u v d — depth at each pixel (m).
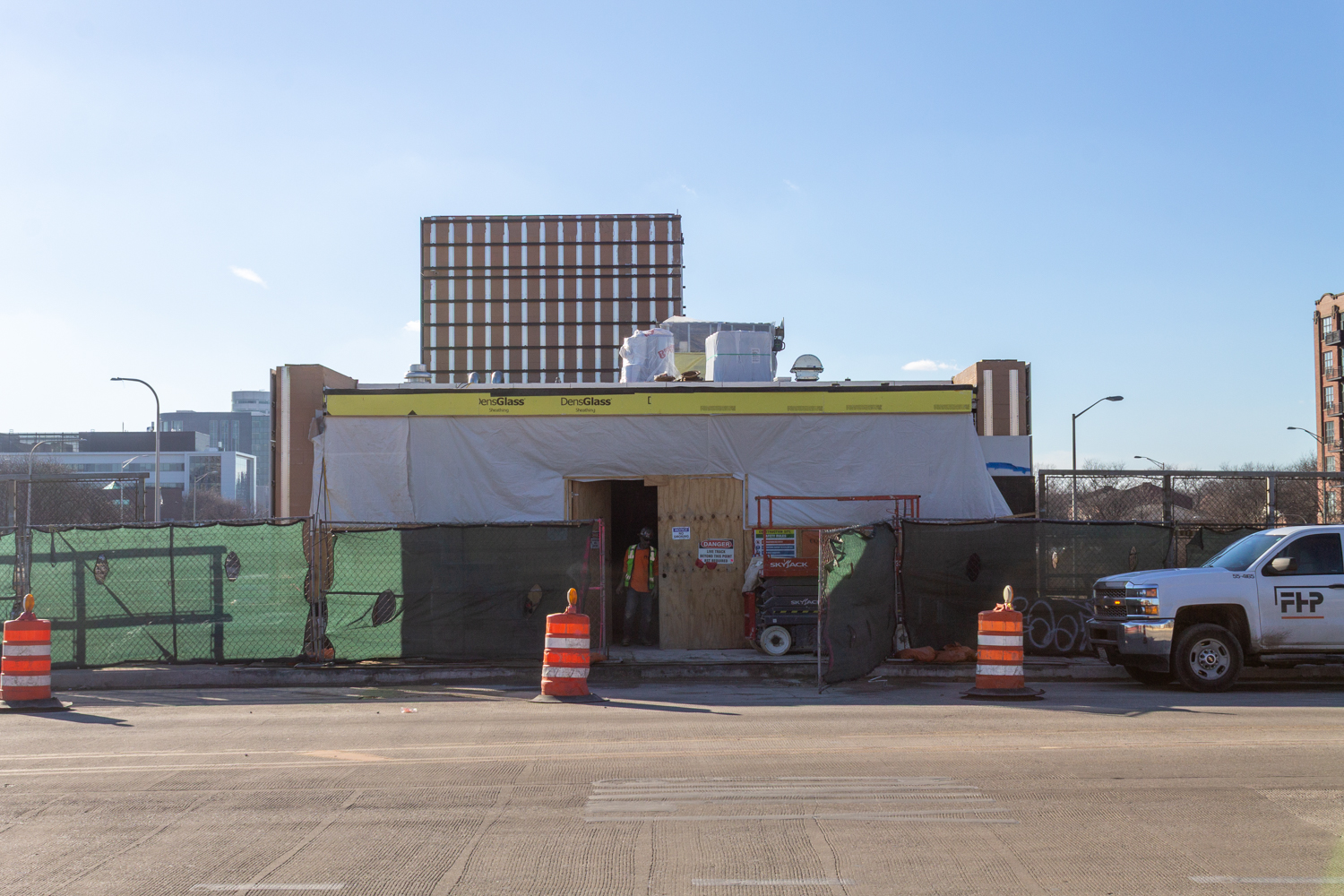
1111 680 14.90
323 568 15.80
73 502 25.27
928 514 18.12
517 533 15.53
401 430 18.14
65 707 12.32
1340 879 5.58
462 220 46.22
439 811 7.05
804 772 8.16
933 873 5.69
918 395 18.25
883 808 7.04
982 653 12.89
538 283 46.06
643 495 21.92
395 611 15.44
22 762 8.80
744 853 6.06
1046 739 9.61
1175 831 6.48
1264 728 10.18
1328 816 6.82
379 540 15.54
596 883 5.55
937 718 11.08
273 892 5.42
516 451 18.14
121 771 8.38
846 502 18.08
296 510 18.72
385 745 9.55
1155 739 9.57
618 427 18.14
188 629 15.28
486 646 15.40
